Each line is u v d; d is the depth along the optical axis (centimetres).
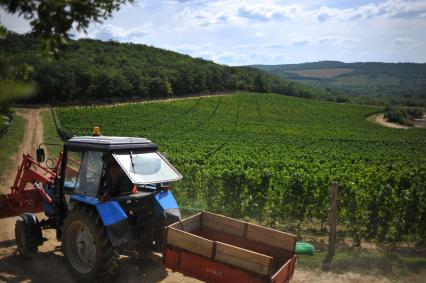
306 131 6356
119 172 662
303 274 739
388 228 996
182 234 557
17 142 2781
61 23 279
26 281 660
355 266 786
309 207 1111
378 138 5953
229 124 6725
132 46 17462
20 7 270
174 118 6938
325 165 1927
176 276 682
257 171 1377
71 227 670
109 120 5628
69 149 708
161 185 707
